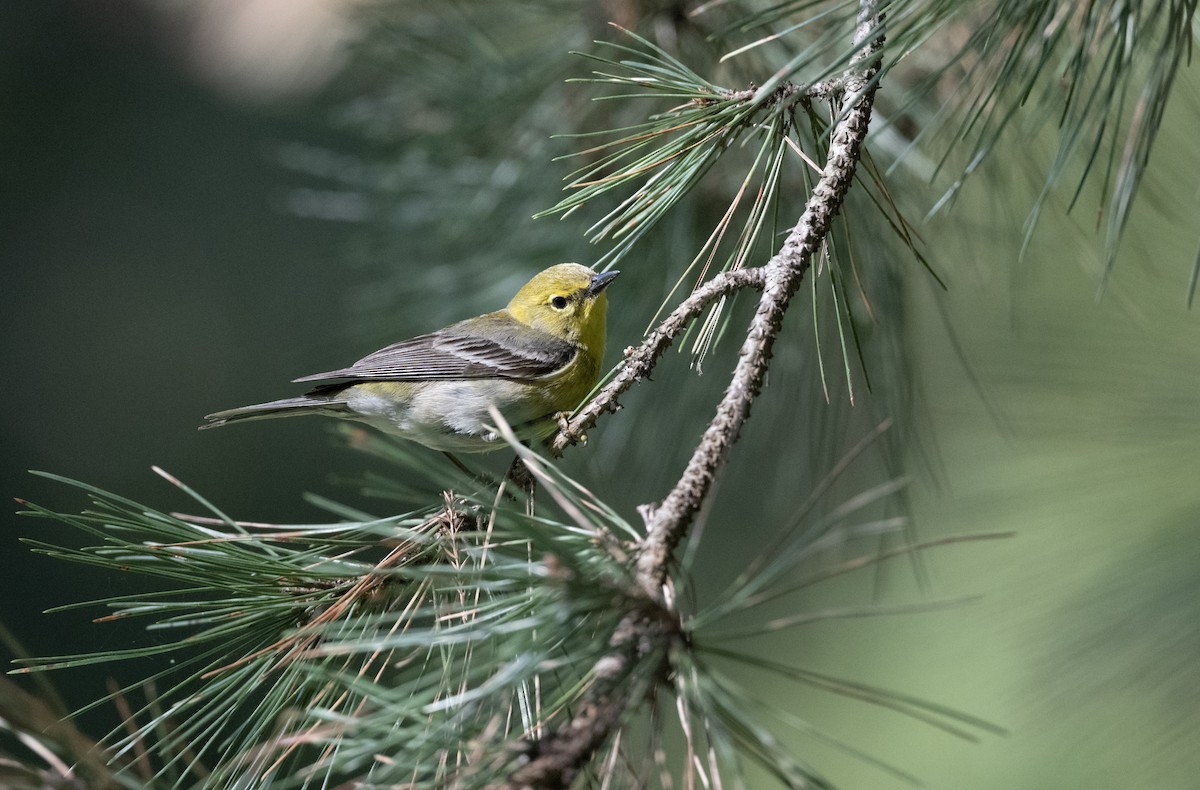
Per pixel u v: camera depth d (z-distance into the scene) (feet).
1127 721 28.17
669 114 21.76
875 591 35.99
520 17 34.68
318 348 54.70
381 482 14.29
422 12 35.19
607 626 14.66
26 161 54.54
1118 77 17.49
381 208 36.83
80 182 55.21
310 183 51.60
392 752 17.52
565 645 15.21
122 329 54.75
